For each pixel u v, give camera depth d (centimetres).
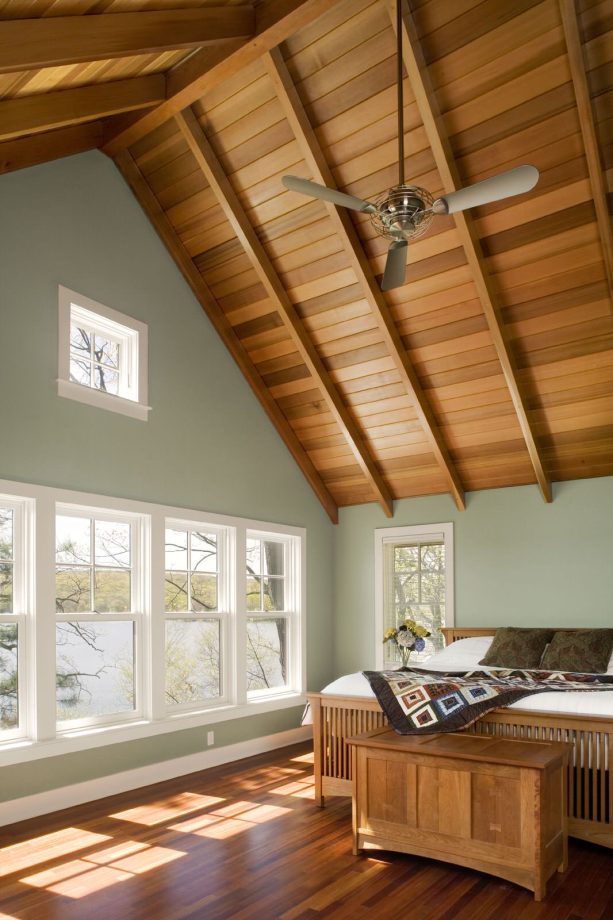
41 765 447
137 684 529
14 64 314
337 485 738
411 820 369
